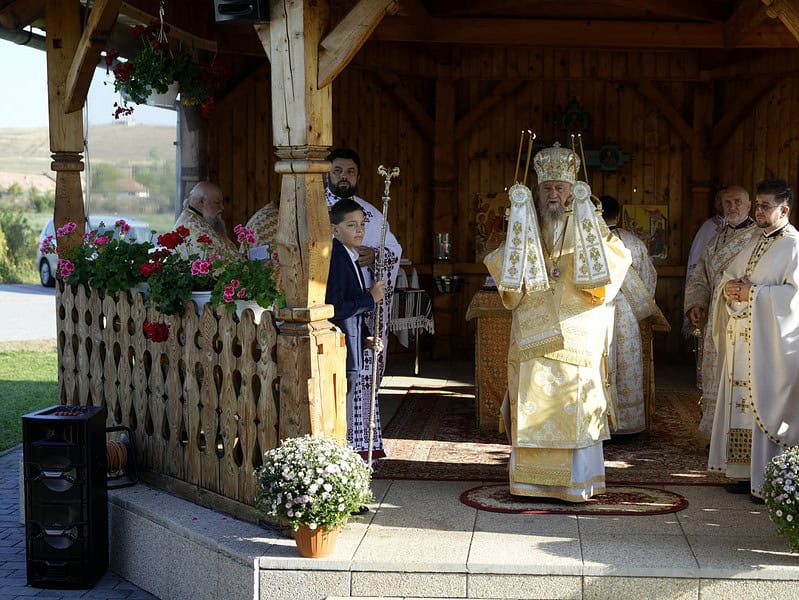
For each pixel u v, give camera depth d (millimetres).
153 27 6250
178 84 6262
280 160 4762
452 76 10062
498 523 4918
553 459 5191
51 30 6277
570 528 4832
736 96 10000
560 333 5117
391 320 9211
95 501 5293
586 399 5160
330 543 4500
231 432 5129
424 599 4395
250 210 9320
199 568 4848
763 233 5449
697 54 9922
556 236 5211
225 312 5105
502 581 4359
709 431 6508
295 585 4473
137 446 5762
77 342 6227
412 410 7922
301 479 4418
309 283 4758
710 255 6938
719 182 10133
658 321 6922
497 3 8727
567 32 9062
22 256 26969
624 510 5102
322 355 4809
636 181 10305
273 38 4688
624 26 9086
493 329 7176
